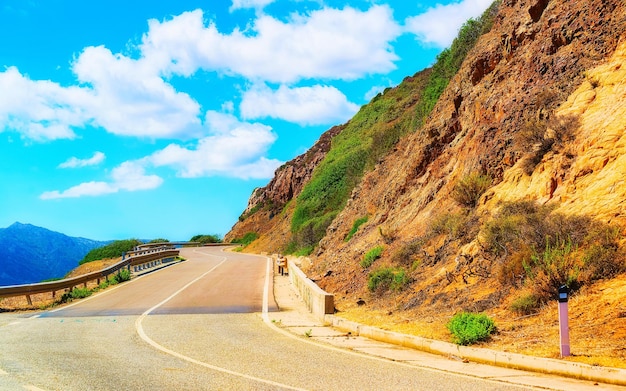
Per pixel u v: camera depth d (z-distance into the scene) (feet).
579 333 31.55
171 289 79.30
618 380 25.59
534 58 61.57
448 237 55.06
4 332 45.29
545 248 40.68
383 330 39.81
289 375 28.55
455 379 27.45
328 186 168.45
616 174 41.86
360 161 159.53
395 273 55.98
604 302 33.71
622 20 53.47
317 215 163.12
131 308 60.39
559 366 27.86
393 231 68.69
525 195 49.19
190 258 161.38
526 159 50.72
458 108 76.18
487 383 26.50
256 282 87.71
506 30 70.18
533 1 66.23
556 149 48.37
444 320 40.60
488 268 45.21
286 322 49.78
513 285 40.47
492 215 50.70
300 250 147.74
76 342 39.81
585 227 39.78
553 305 35.94
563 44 59.41
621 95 46.78
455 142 72.28
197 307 60.44
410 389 25.43
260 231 253.03
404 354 34.73
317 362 32.09
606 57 52.70
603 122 45.83
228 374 28.76
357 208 104.73
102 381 27.17
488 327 34.94
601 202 41.06
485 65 72.38
